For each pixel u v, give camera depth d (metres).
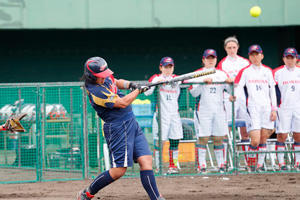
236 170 28.00
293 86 28.61
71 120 27.75
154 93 27.50
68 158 28.14
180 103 28.66
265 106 27.89
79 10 45.22
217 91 27.56
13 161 28.77
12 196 22.20
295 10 47.59
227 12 47.00
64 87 27.58
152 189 17.86
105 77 16.94
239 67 31.64
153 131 27.77
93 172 28.48
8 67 51.81
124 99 17.17
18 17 44.38
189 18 46.56
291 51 28.42
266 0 47.19
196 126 28.05
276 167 29.48
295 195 21.34
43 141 27.55
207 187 23.86
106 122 17.66
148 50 53.69
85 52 52.97
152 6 46.06
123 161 17.47
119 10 45.69
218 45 54.12
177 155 27.73
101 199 21.03
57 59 52.62
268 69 28.23
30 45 52.09
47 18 44.84
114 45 53.28
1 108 29.28
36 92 26.91
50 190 23.81
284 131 28.89
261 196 21.19
